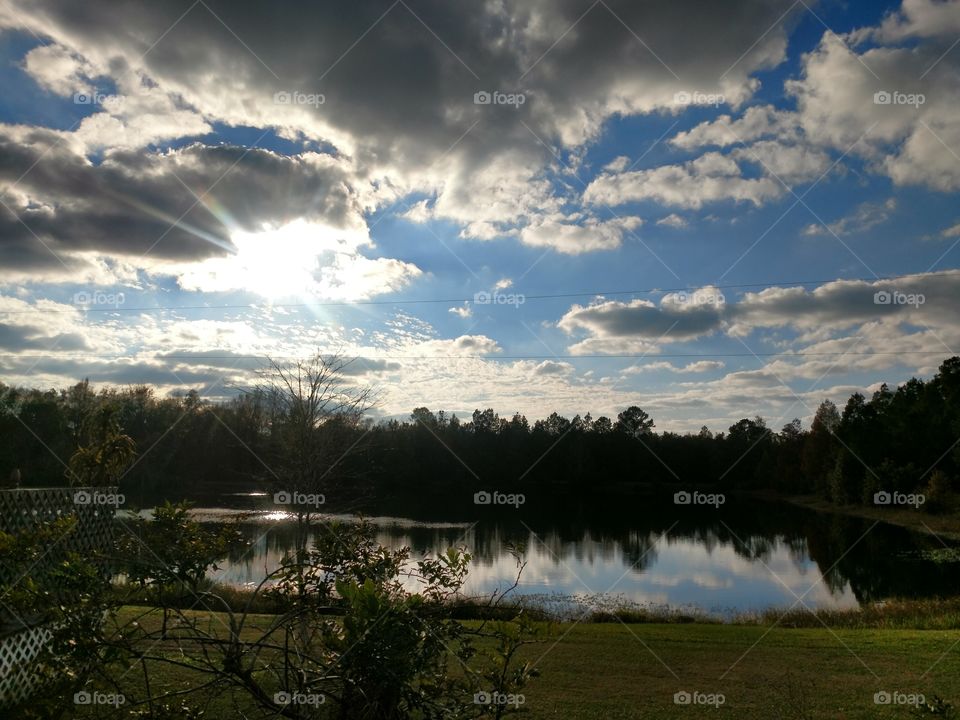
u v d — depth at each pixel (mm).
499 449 60625
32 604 4062
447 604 4602
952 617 16109
